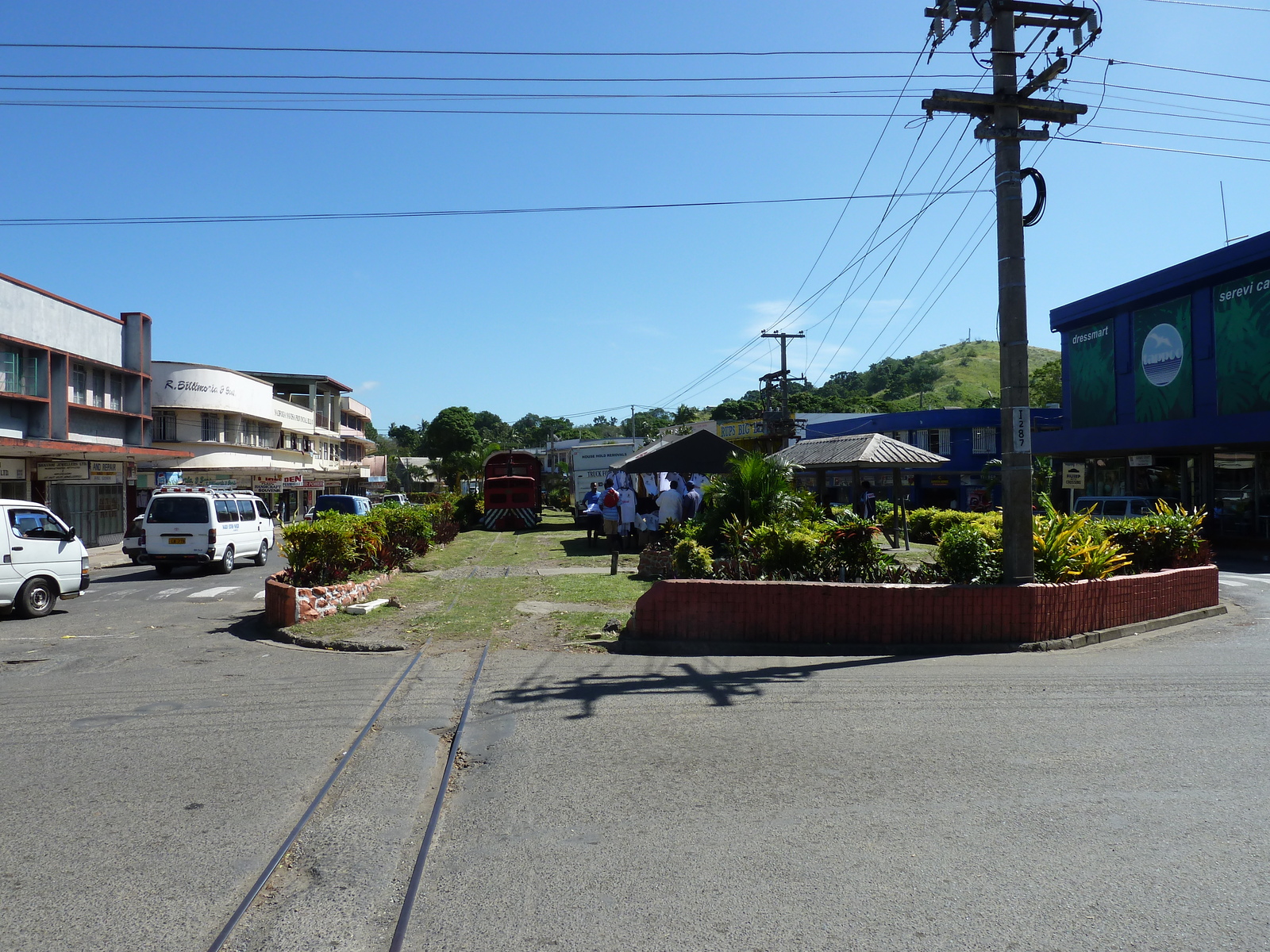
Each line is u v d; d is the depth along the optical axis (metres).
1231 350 27.86
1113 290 32.97
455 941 3.42
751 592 9.91
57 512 29.11
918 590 9.83
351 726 6.77
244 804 5.03
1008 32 10.17
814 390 150.75
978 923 3.49
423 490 93.19
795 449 24.20
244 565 24.50
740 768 5.48
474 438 95.00
